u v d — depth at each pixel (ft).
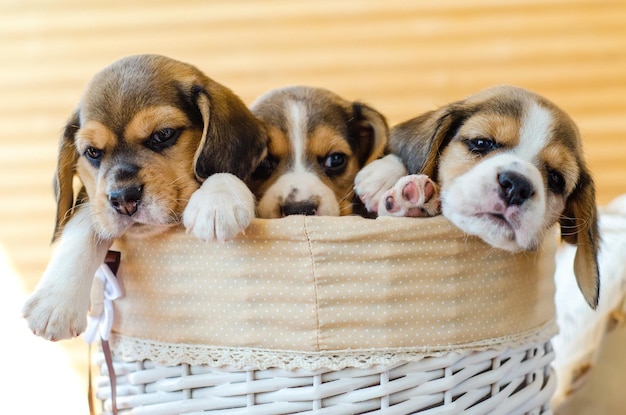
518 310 2.64
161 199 2.62
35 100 4.89
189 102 2.77
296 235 2.45
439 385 2.52
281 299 2.48
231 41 4.98
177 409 2.55
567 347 3.27
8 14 4.88
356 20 4.96
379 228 2.46
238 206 2.49
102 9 4.93
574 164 2.79
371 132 3.30
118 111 2.69
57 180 2.80
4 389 4.60
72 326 2.59
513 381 2.65
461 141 2.83
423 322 2.51
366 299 2.48
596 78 4.90
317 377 2.48
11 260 4.75
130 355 2.60
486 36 4.94
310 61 4.98
